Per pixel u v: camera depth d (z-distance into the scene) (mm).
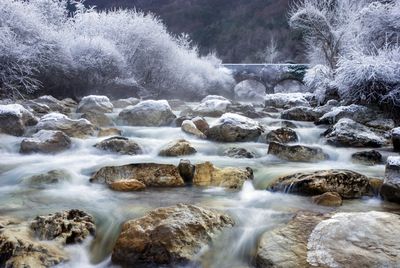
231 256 3521
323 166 6293
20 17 14000
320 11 19891
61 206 4445
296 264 3160
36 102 11812
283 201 4664
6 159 6617
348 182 4887
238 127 8148
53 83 15188
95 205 4477
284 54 57031
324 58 20828
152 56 20750
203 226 3676
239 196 4875
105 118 10070
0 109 8250
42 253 3346
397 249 3240
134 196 4816
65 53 15320
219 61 31906
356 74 10125
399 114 9805
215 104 11898
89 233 3793
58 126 8148
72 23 20094
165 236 3455
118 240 3533
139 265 3412
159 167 5422
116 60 17641
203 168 5469
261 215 4180
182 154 6980
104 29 20125
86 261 3537
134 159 6680
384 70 9758
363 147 7715
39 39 14477
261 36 68688
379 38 12914
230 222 3988
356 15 14734
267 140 8117
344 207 4441
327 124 10094
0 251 3301
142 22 20828
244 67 30234
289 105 14234
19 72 13219
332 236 3439
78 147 7410
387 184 4738
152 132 8930
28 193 4969
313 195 4855
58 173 5547
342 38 18266
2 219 3922
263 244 3467
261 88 34938
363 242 3346
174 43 23031
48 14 18391
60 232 3654
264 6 77250
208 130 8414
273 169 5988
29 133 8258
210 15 82688
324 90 13023
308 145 7625
